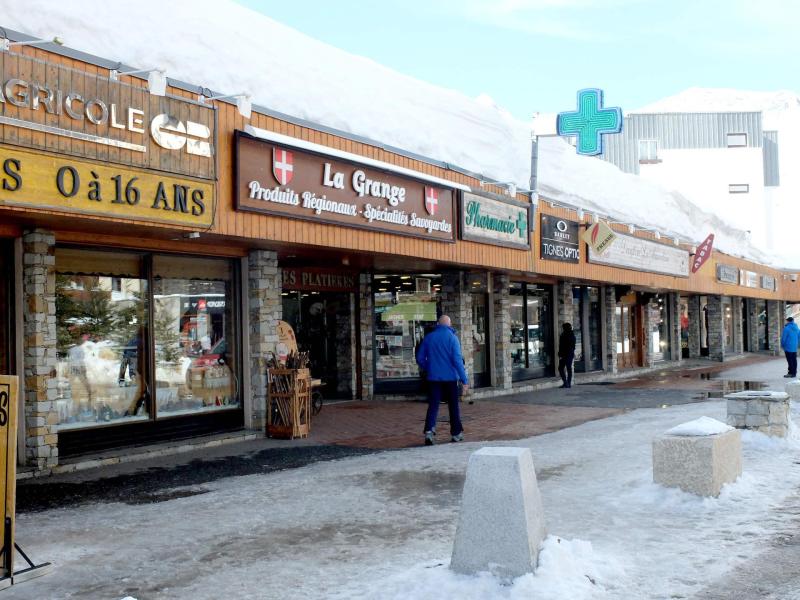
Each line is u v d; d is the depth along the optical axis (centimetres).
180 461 938
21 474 828
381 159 1193
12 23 724
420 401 1606
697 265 2720
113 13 840
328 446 1043
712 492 641
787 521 579
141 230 891
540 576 421
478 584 421
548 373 2128
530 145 1795
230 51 987
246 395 1146
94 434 945
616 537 548
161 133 841
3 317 865
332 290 1562
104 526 628
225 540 579
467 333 1673
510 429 1191
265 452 998
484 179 1488
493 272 1742
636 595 425
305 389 1142
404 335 1686
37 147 723
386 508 667
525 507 429
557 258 1755
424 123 1399
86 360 948
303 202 1034
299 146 1005
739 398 902
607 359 2411
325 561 519
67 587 481
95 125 775
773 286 3919
